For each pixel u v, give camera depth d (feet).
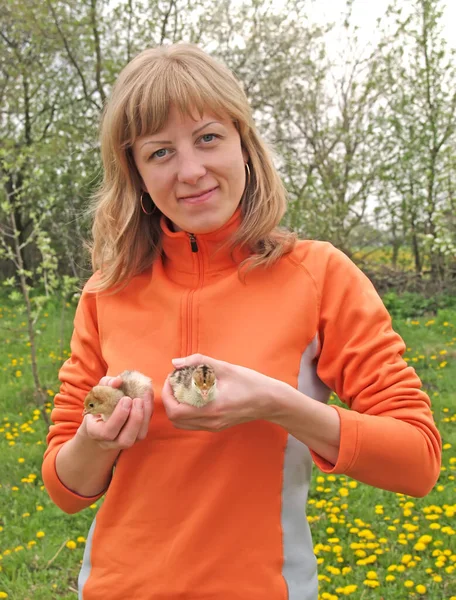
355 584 5.00
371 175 17.69
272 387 1.95
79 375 2.58
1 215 17.75
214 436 2.15
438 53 17.07
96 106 19.21
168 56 2.28
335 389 2.30
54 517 6.45
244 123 2.30
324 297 2.30
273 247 2.35
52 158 16.58
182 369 2.02
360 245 19.17
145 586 2.09
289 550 2.12
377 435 1.98
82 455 2.26
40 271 11.44
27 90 20.79
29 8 16.98
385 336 2.19
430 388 10.35
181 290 2.41
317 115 17.99
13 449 8.18
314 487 6.85
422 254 19.12
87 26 17.85
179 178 2.21
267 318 2.24
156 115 2.18
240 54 18.47
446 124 17.65
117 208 2.58
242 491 2.10
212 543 2.08
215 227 2.29
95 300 2.68
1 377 11.69
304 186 16.57
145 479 2.21
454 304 17.25
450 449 7.58
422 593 4.83
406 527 5.67
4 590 5.22
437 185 17.28
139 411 2.03
